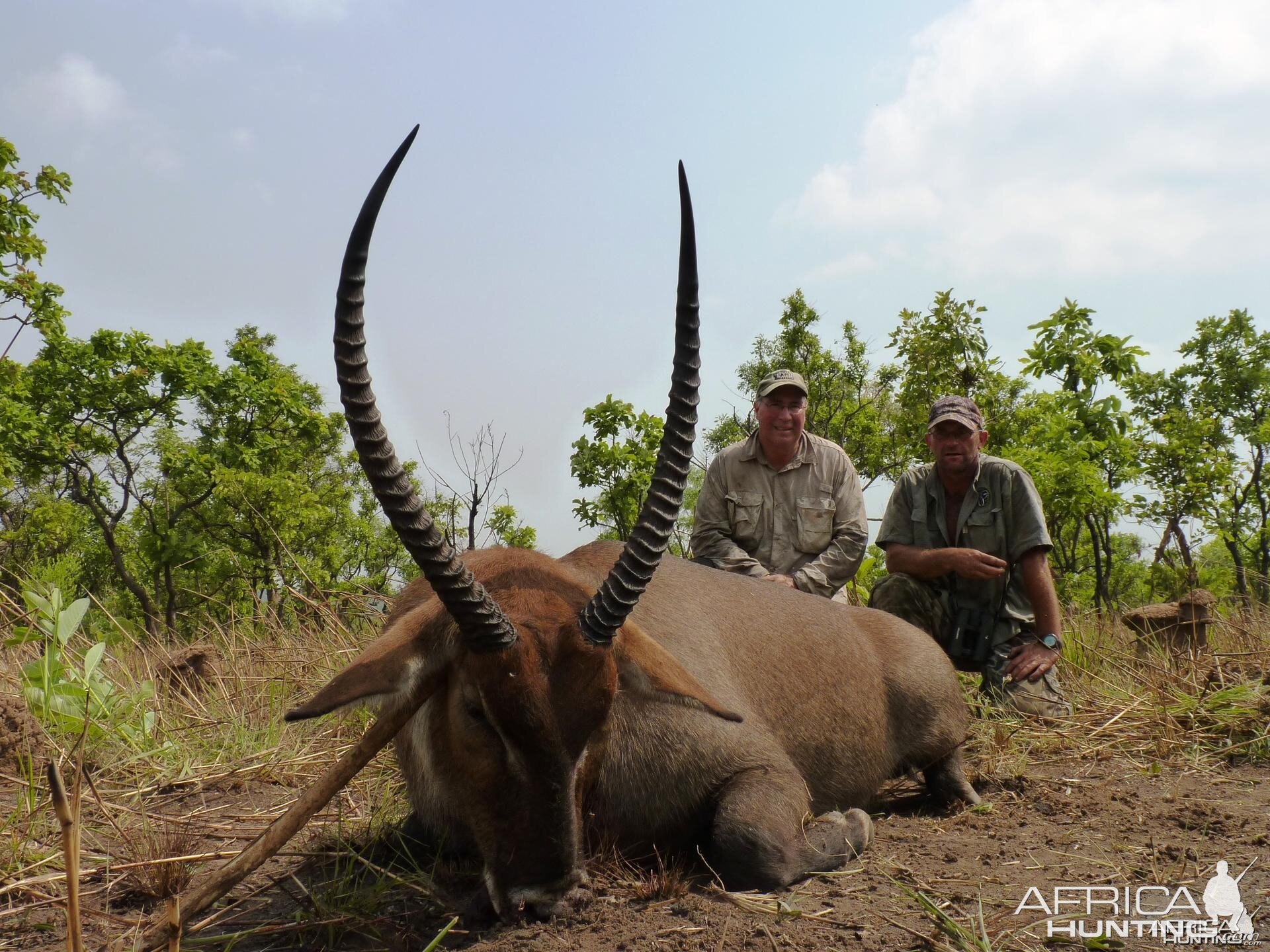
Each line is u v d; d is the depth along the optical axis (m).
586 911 3.37
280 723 5.81
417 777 3.87
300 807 3.17
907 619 6.71
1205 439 20.47
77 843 2.62
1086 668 7.56
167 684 6.38
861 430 18.08
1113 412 13.05
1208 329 28.52
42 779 4.77
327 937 3.29
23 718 5.01
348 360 2.99
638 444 13.81
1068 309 13.20
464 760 3.21
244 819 4.49
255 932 3.27
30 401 30.03
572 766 3.10
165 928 2.93
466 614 3.01
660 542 3.18
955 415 6.50
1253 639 8.12
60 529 29.70
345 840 4.15
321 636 7.30
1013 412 13.85
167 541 25.42
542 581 3.46
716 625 4.41
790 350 18.69
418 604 4.03
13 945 3.25
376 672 3.10
